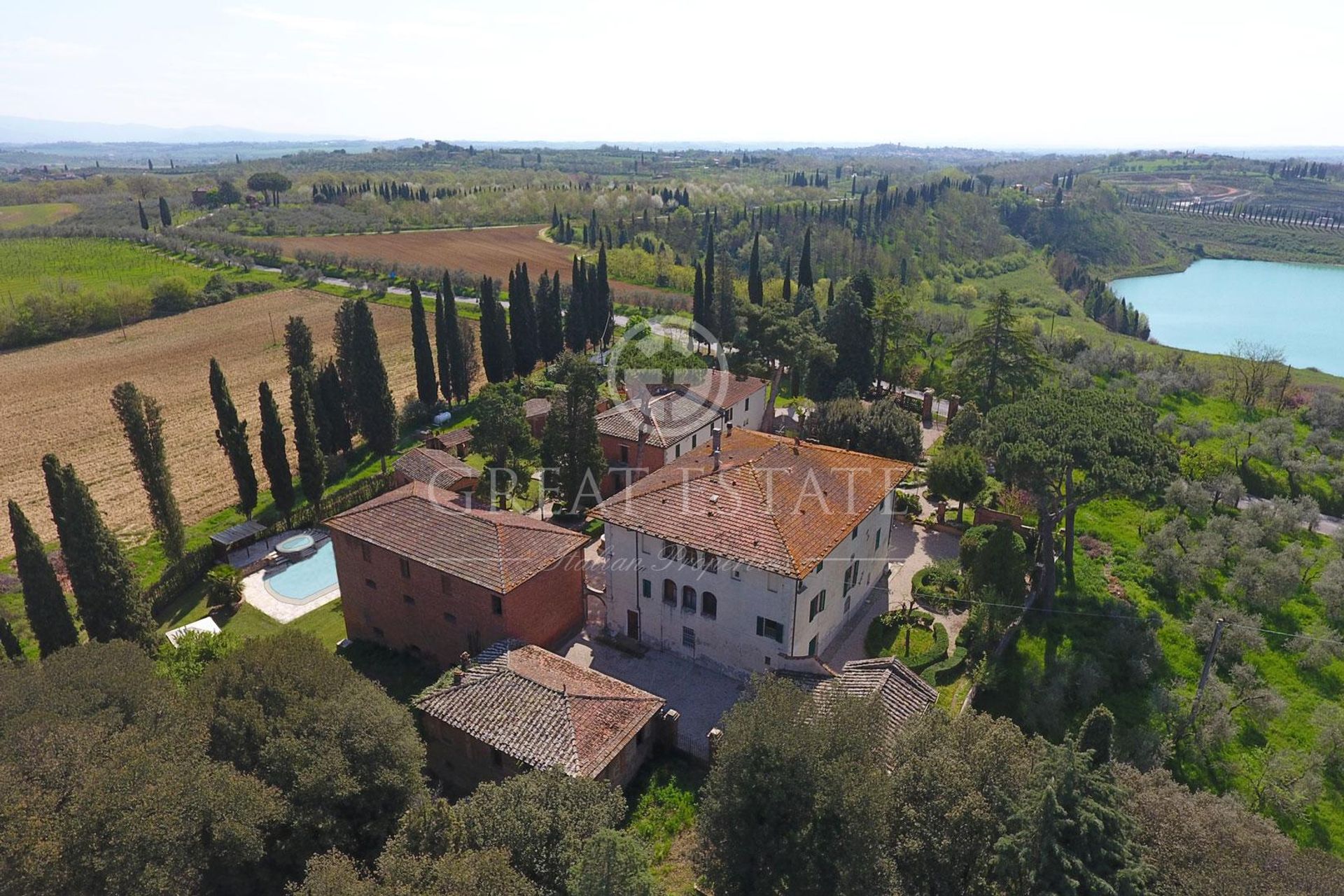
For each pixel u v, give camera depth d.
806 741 23.36
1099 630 43.06
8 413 85.44
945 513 54.97
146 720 25.81
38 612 36.72
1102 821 22.59
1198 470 60.91
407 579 40.75
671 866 27.92
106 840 20.77
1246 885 22.05
